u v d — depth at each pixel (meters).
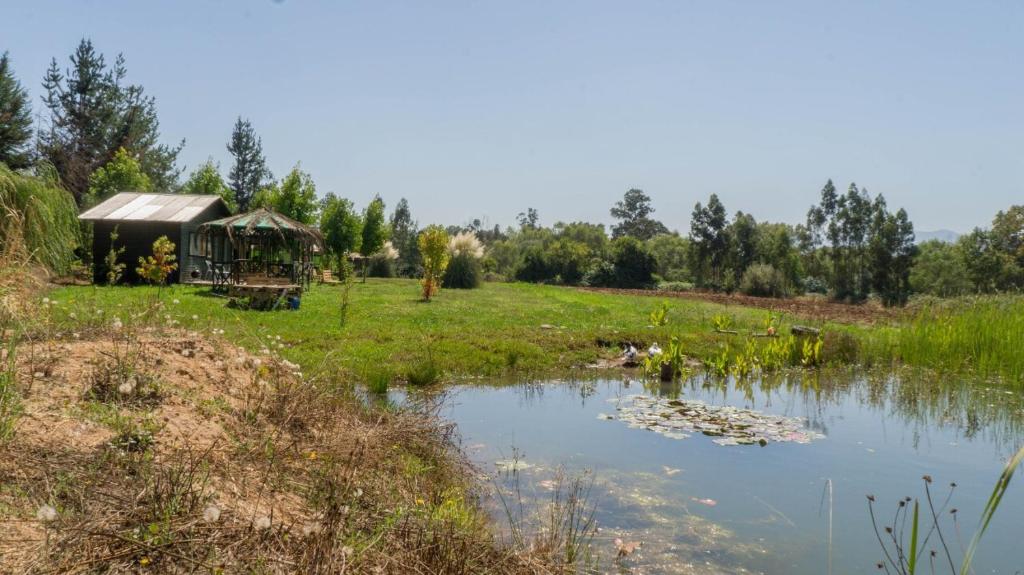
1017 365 11.59
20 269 5.95
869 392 10.53
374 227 41.22
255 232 21.58
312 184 36.25
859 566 4.24
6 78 33.88
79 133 40.25
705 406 8.99
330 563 2.70
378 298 21.75
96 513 2.77
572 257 53.66
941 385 11.19
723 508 5.17
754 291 46.41
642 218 102.38
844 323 20.52
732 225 54.94
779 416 8.59
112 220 21.59
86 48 40.44
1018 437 7.70
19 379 4.14
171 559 2.60
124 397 4.43
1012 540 4.69
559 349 12.74
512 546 3.82
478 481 5.55
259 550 2.77
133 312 7.26
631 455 6.54
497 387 10.04
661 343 13.84
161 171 45.44
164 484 3.14
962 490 5.77
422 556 3.25
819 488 5.71
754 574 4.07
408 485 4.64
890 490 5.72
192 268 23.08
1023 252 38.81
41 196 13.09
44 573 2.32
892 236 48.22
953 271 45.75
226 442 4.25
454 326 14.94
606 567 4.03
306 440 4.86
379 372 9.01
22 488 2.91
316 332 12.38
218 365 5.96
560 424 7.79
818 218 54.84
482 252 32.84
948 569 4.24
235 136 49.81
